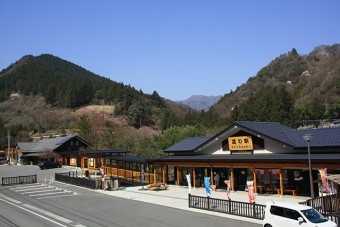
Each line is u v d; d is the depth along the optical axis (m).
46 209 26.67
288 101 71.06
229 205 22.72
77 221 22.17
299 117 76.06
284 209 16.55
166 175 39.47
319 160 25.14
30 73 198.00
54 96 156.00
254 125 33.62
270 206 17.19
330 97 94.50
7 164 84.25
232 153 33.84
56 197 32.72
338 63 113.50
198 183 36.16
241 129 32.78
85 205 28.06
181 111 151.12
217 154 35.50
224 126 72.56
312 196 21.95
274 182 30.92
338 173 25.98
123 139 73.06
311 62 143.12
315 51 149.38
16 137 108.06
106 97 148.75
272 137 30.11
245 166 30.45
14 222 22.30
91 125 88.19
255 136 32.06
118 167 44.66
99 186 37.75
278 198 27.31
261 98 77.62
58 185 41.50
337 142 27.44
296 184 29.50
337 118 79.38
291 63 148.88
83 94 148.50
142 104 120.88
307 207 16.33
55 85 163.00
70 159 68.50
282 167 27.66
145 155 64.50
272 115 69.31
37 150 78.25
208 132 70.44
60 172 55.50
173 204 27.09
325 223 15.37
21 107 152.50
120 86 155.88
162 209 25.34
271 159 27.92
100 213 24.58
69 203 29.20
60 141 77.06
